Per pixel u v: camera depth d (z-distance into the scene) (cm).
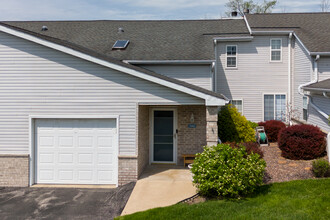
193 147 1302
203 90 1064
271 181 993
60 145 1087
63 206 890
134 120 1053
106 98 1054
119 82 1051
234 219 739
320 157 1195
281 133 1260
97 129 1080
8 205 901
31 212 852
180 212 796
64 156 1088
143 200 898
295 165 1128
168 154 1323
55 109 1061
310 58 1636
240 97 1900
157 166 1270
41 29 2016
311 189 898
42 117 1065
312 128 1224
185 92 1022
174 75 1565
